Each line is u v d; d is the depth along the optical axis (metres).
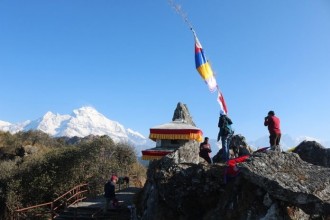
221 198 13.62
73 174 32.06
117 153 35.66
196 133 23.78
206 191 14.45
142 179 35.69
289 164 12.99
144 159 23.69
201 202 14.45
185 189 14.73
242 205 12.56
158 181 15.28
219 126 17.05
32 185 30.88
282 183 11.71
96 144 34.25
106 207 20.20
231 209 12.79
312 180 12.12
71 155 32.94
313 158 15.51
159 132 24.03
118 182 29.20
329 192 11.72
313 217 11.96
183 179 14.99
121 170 34.62
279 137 15.95
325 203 11.12
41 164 32.75
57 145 50.41
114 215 19.89
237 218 12.46
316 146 15.73
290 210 11.88
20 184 31.28
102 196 25.92
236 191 13.06
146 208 16.12
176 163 15.73
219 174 14.59
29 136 50.56
